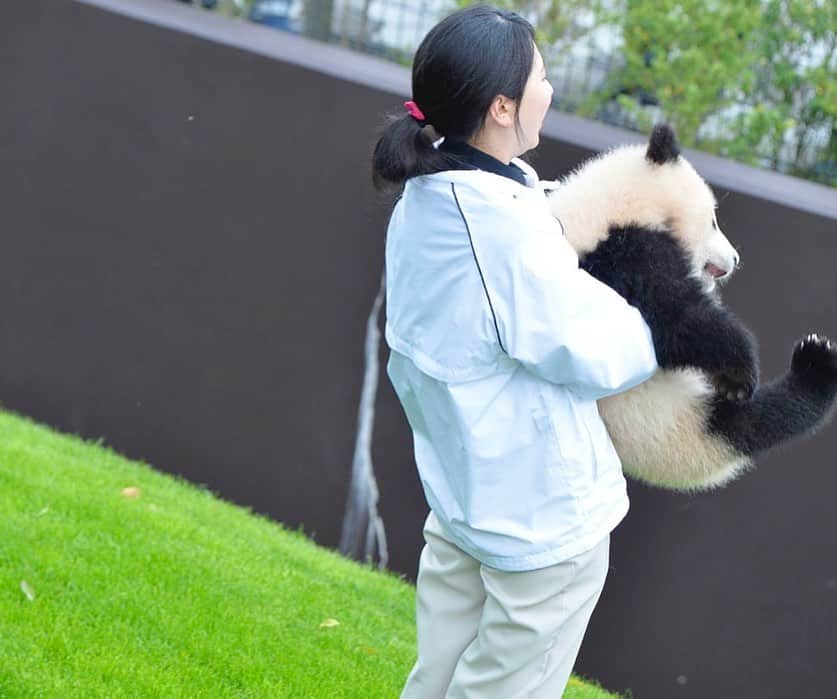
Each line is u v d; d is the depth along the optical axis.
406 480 12.37
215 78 12.80
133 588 9.12
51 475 11.23
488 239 5.41
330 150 12.49
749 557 10.95
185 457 13.16
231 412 12.98
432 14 14.22
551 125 11.55
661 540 11.15
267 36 13.09
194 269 13.02
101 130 13.24
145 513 10.80
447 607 6.12
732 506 10.95
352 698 8.35
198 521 11.31
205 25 13.02
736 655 11.05
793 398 6.15
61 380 13.59
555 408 5.47
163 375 13.21
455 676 5.93
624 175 6.18
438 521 6.09
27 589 8.59
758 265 10.72
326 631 9.42
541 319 5.32
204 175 12.92
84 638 8.16
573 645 5.85
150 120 13.06
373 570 12.41
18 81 13.46
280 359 12.78
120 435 13.41
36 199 13.52
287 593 10.00
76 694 7.40
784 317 10.71
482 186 5.43
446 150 5.70
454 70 5.49
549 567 5.56
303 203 12.61
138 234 13.20
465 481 5.57
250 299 12.84
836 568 10.77
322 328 12.62
